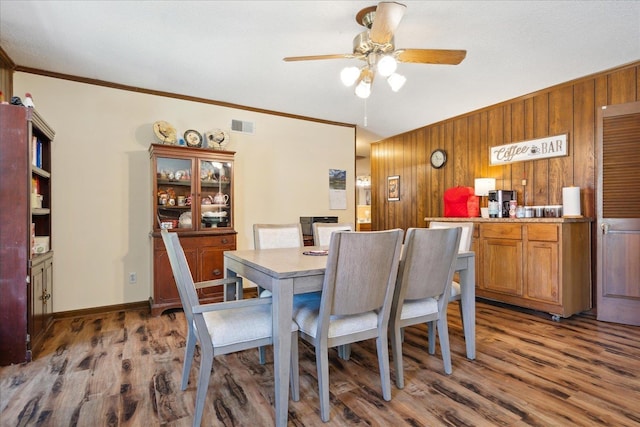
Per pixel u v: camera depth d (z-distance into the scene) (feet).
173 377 6.56
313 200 15.34
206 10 7.14
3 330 7.08
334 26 7.75
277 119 14.39
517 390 6.07
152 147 10.82
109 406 5.56
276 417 4.93
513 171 12.73
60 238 10.35
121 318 10.37
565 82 11.03
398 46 8.55
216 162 12.05
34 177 8.95
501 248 11.35
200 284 7.13
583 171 10.78
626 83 9.80
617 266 9.72
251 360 7.41
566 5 6.93
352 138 16.46
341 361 7.38
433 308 6.69
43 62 9.59
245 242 13.65
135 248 11.48
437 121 15.60
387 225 18.74
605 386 6.19
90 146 10.82
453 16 7.30
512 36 8.14
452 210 13.65
